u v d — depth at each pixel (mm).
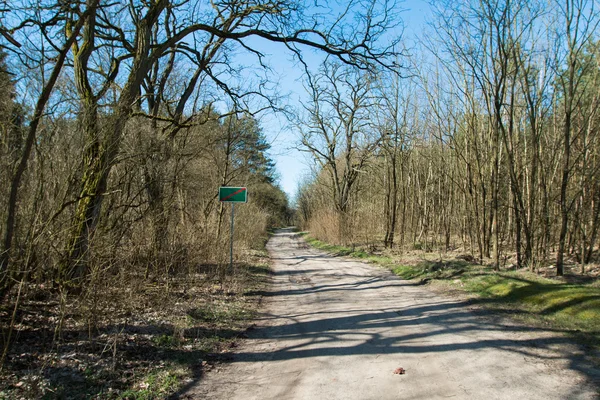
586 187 14422
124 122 7242
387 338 6051
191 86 11898
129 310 6992
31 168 6383
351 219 24906
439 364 4832
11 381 3998
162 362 5039
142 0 9750
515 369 4566
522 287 8586
